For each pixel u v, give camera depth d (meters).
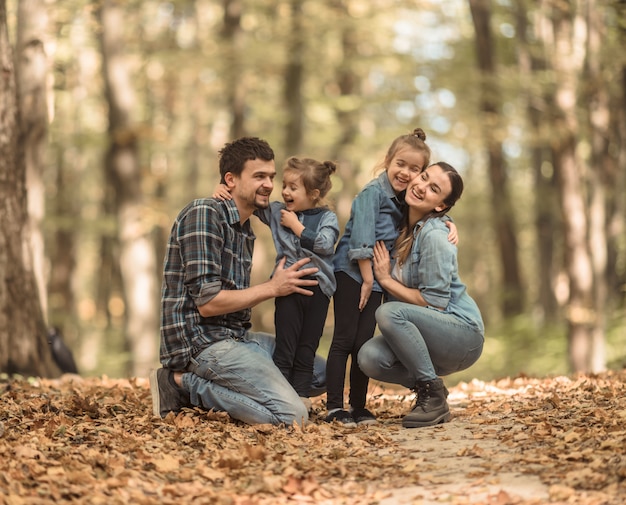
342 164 19.53
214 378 5.09
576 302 14.39
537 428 4.56
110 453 4.23
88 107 22.14
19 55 9.62
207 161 25.33
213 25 22.11
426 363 5.01
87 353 25.22
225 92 18.34
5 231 7.63
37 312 7.86
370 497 3.69
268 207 5.29
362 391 5.30
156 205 16.02
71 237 22.53
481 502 3.49
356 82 20.30
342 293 5.18
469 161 26.81
